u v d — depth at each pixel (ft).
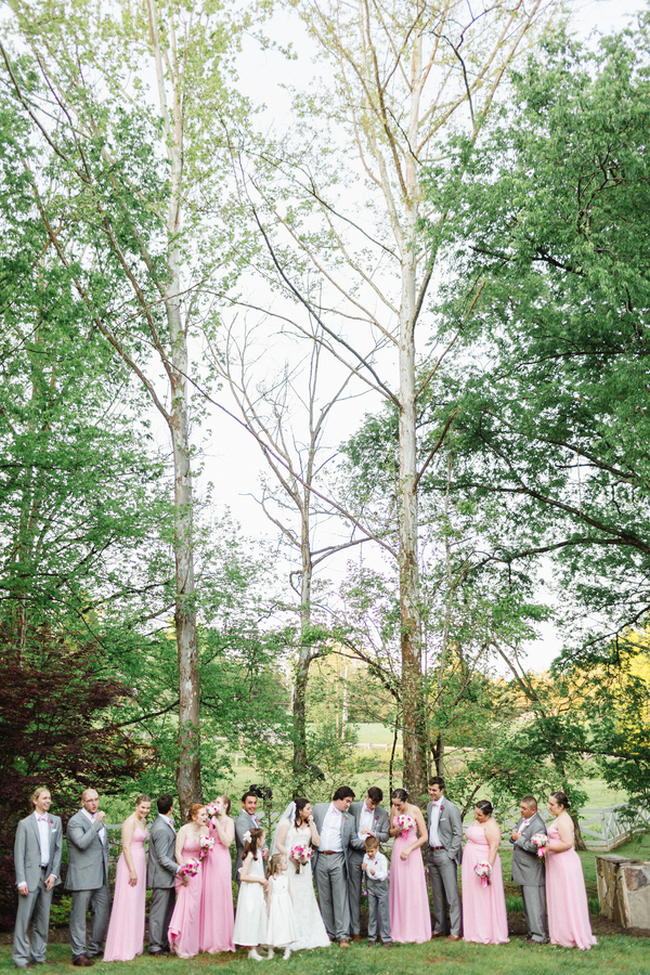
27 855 30.58
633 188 40.52
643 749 47.91
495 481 58.08
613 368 43.62
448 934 36.11
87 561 51.31
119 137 49.73
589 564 57.47
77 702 40.19
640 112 38.32
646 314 42.78
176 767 51.67
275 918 31.48
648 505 54.70
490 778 43.88
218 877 33.30
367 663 48.32
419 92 58.03
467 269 46.75
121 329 53.16
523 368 51.49
